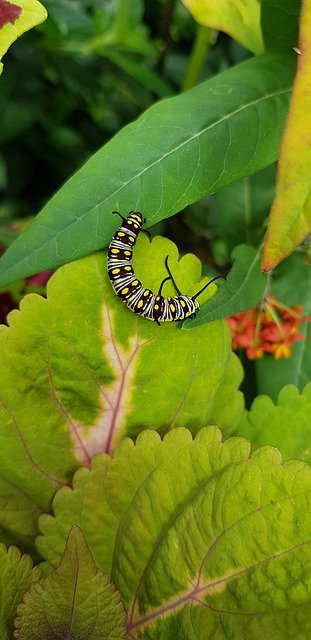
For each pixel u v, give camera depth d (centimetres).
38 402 12
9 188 27
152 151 13
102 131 27
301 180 11
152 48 23
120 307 12
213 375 13
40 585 11
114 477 12
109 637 11
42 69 24
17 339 12
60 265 12
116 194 12
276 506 11
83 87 24
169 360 12
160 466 12
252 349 16
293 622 11
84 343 12
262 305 15
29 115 24
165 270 12
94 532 12
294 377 16
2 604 12
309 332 16
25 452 12
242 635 11
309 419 13
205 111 13
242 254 13
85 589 11
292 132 10
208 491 11
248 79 14
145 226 12
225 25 15
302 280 16
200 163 13
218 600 11
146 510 12
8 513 13
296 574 11
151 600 12
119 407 13
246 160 13
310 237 15
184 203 13
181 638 11
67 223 12
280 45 14
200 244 22
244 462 11
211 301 12
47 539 12
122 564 12
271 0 14
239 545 11
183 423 13
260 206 18
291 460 11
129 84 25
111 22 23
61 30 23
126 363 12
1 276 12
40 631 11
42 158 27
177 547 12
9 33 12
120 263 12
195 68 22
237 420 13
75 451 13
